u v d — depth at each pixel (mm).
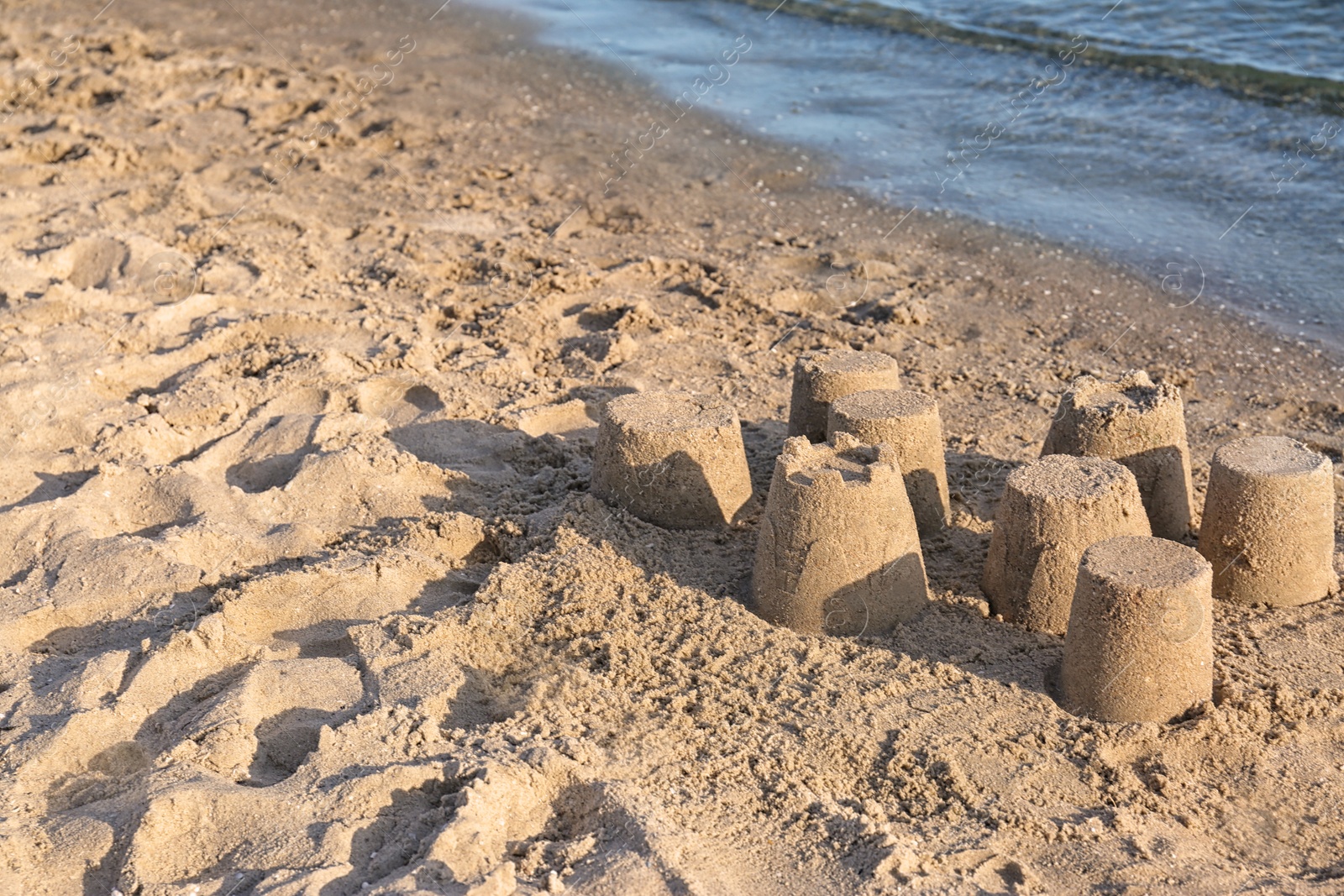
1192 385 2477
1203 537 1868
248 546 1957
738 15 5359
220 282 2797
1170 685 1638
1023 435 2295
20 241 3004
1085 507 1749
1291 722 1652
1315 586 1845
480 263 2924
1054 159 3545
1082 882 1487
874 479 1748
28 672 1748
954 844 1513
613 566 1875
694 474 1946
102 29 5473
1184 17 4598
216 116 4168
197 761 1589
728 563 1903
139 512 2043
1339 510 2047
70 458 2154
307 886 1430
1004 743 1622
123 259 2854
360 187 3518
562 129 4016
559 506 2014
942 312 2762
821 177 3523
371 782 1529
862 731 1636
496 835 1503
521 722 1637
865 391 1999
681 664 1731
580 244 3094
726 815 1541
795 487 1757
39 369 2391
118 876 1469
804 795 1557
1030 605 1782
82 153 3742
